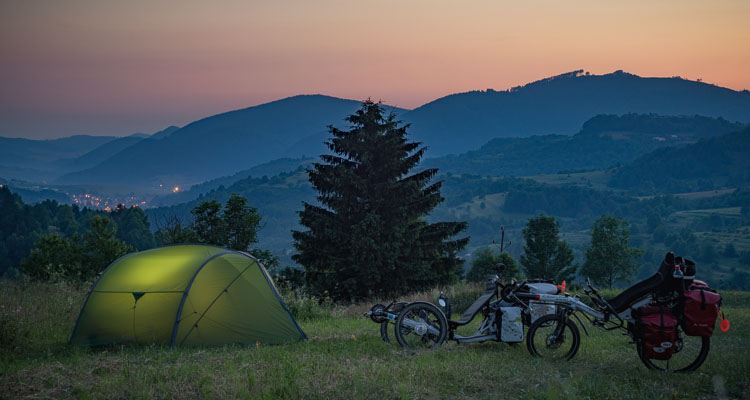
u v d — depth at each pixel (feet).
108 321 34.04
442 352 26.91
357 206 99.40
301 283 110.01
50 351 31.37
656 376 23.16
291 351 29.04
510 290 28.25
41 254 97.96
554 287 28.14
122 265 36.24
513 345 28.50
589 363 25.48
